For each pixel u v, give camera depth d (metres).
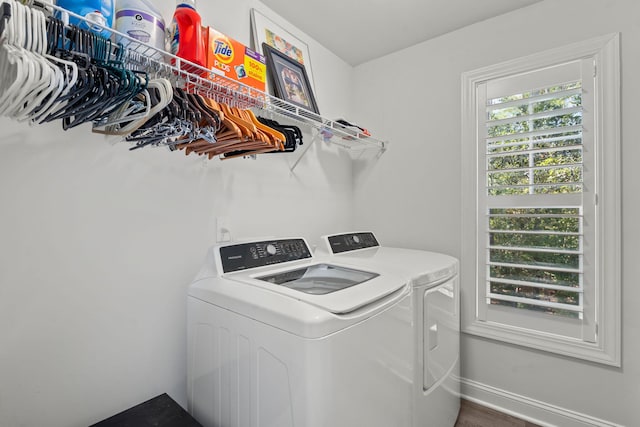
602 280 1.59
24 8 0.60
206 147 1.18
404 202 2.31
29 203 0.98
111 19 0.91
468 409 1.93
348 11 1.89
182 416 1.09
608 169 1.57
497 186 1.87
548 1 1.75
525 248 1.79
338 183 2.44
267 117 1.81
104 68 0.73
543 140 1.75
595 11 1.62
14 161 0.96
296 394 0.84
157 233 1.31
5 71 0.62
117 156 1.19
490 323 1.92
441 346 1.54
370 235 2.14
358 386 0.95
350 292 1.04
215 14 1.55
